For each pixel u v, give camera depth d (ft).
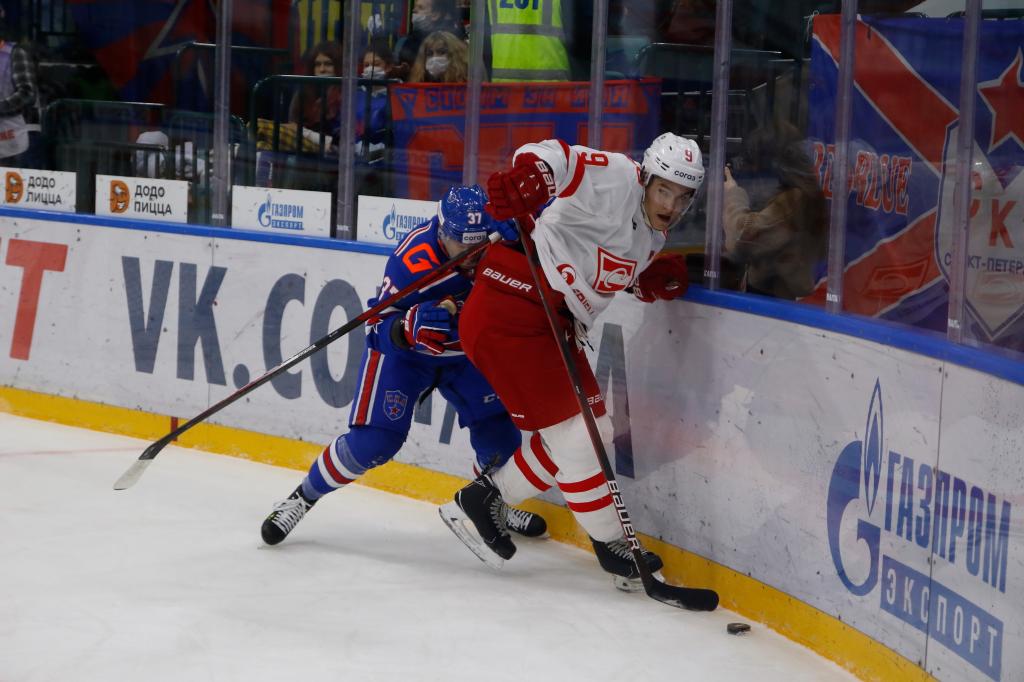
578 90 54.34
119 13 68.90
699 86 48.08
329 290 62.90
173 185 69.05
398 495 60.23
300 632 42.06
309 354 48.83
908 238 38.63
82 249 71.31
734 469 45.68
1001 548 32.83
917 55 38.42
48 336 72.90
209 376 67.36
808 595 42.29
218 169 67.46
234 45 66.03
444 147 59.77
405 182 61.41
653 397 49.29
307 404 63.93
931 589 36.06
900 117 38.99
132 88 69.77
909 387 37.14
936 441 35.86
